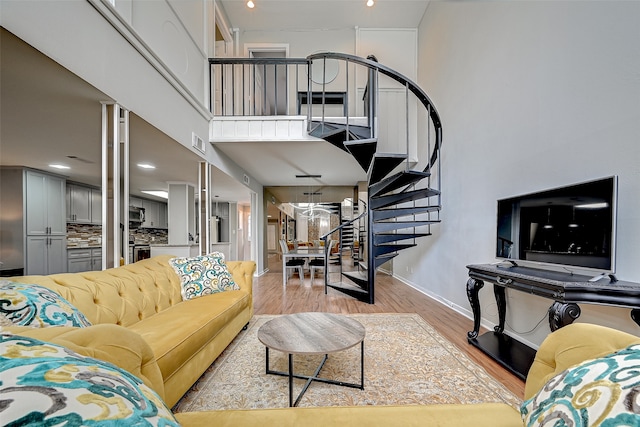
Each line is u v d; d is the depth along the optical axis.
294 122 3.87
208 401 1.70
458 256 3.50
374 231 3.96
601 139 1.74
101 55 1.91
